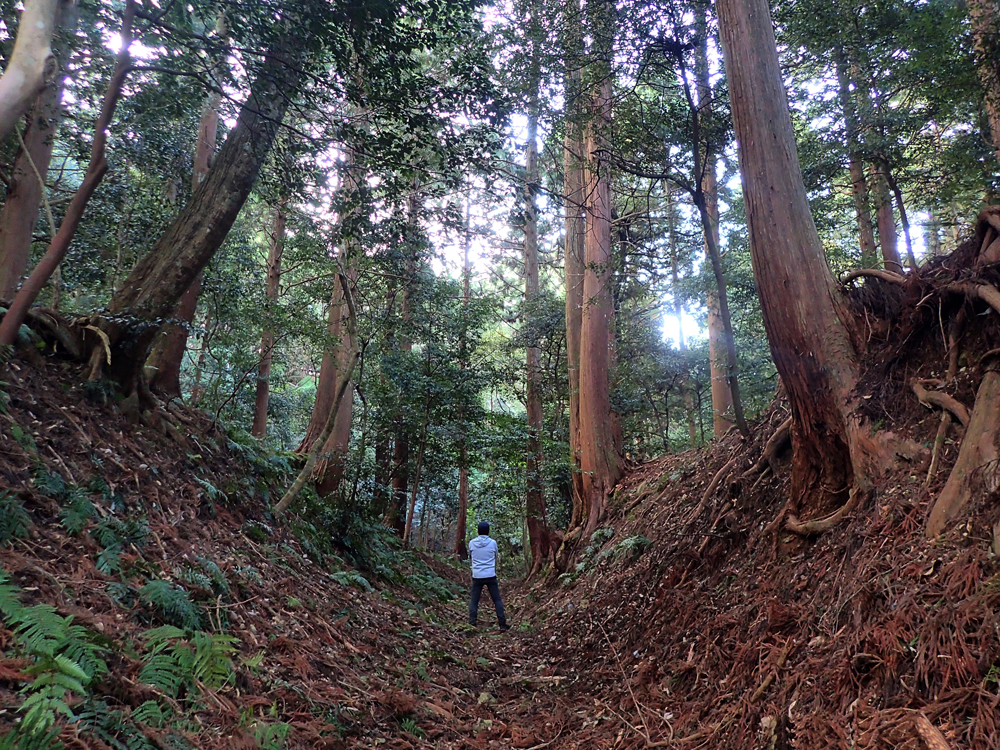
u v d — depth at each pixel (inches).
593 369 506.9
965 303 150.9
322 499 372.5
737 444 295.9
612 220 510.6
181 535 179.3
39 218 370.9
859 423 162.4
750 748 115.8
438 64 314.0
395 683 186.7
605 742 154.5
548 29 267.0
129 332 212.2
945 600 100.7
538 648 279.1
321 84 224.2
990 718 79.4
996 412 122.6
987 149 313.1
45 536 132.1
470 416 532.1
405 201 296.7
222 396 546.0
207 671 118.2
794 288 180.7
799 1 279.4
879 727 92.1
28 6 118.3
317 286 475.2
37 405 176.4
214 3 203.2
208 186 226.5
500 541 894.4
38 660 92.8
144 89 241.0
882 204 366.0
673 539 267.4
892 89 315.3
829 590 137.5
